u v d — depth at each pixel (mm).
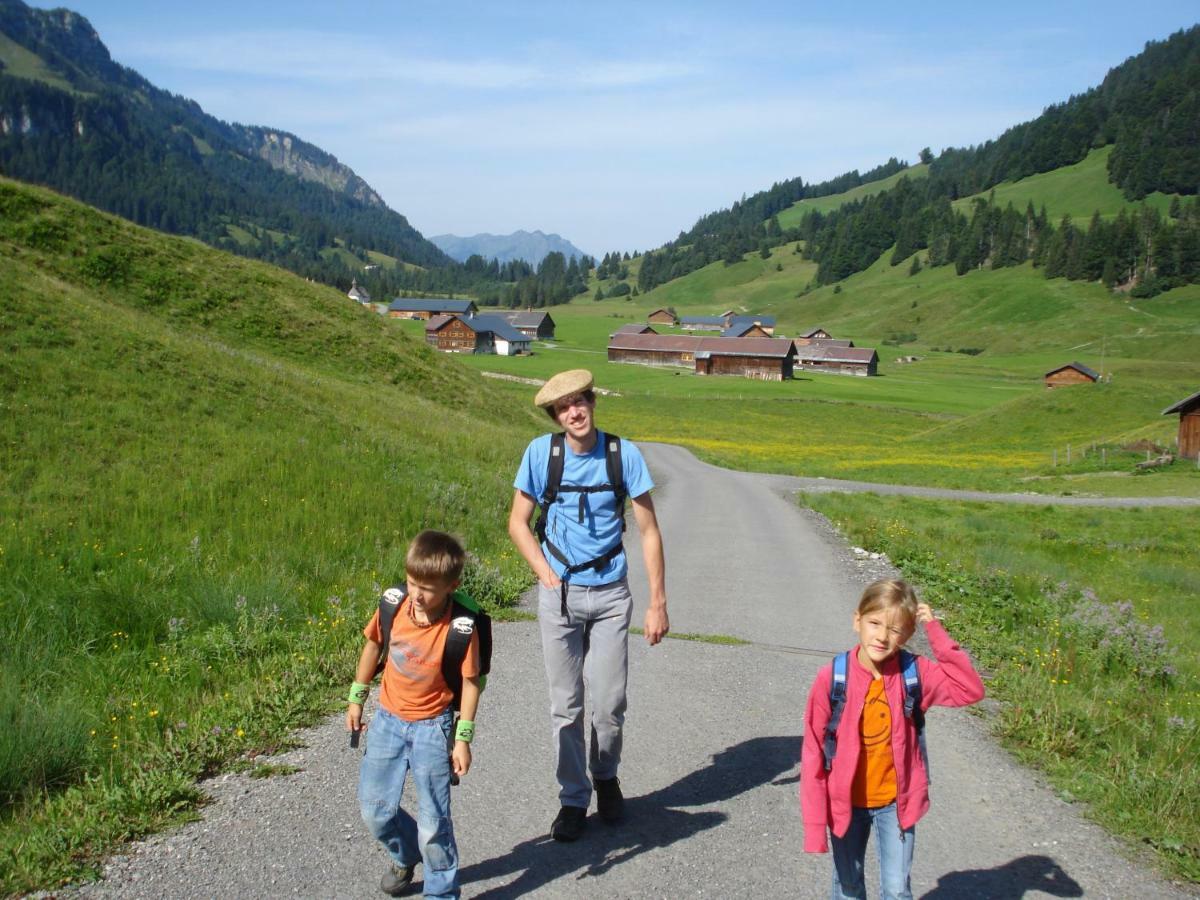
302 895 4082
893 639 3602
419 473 18359
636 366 148625
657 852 4617
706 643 9094
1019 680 7789
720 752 6047
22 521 11391
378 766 4039
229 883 4152
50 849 4340
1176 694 8461
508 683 7352
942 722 6750
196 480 14344
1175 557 23516
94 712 6246
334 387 28016
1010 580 14305
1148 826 4926
